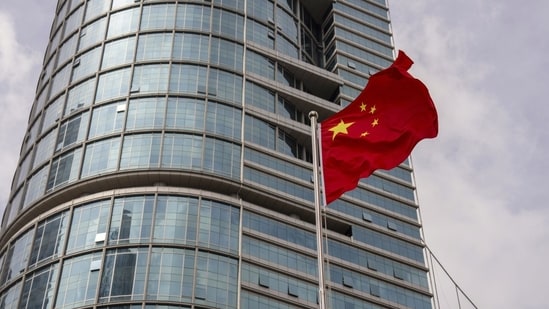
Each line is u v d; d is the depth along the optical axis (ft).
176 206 217.97
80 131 244.63
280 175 249.34
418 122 108.78
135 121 240.12
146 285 199.00
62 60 276.62
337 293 235.81
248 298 210.38
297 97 277.03
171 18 267.39
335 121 111.86
